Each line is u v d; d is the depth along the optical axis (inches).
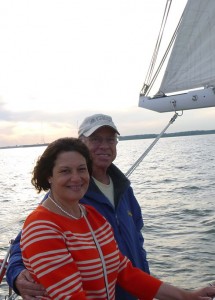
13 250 97.3
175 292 98.5
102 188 116.5
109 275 89.6
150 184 843.4
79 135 118.4
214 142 3698.3
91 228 89.6
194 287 250.7
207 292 101.7
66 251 82.9
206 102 213.0
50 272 80.7
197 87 224.1
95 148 115.1
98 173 117.3
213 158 1551.4
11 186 1061.1
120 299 111.7
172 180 890.7
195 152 2129.7
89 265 85.3
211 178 867.4
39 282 83.4
